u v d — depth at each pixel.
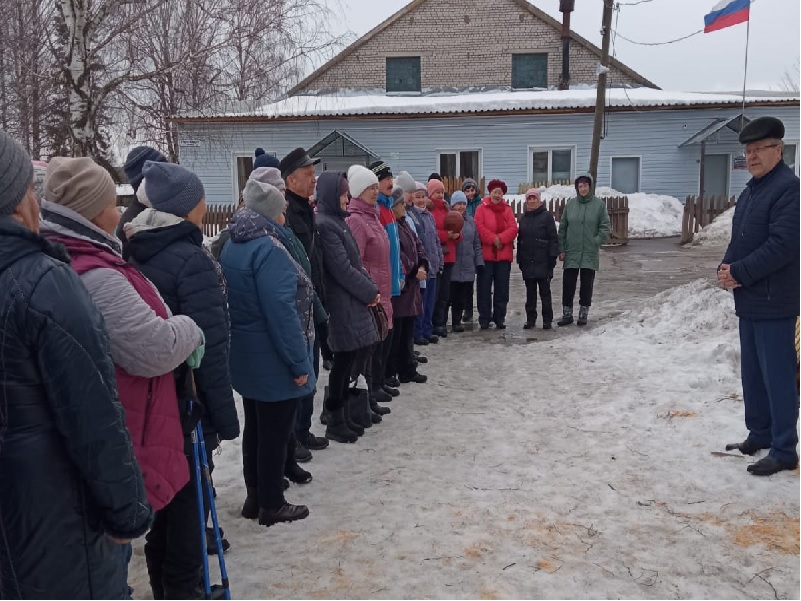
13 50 11.56
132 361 2.42
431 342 8.99
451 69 30.72
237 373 3.85
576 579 3.39
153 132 12.52
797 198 4.23
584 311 9.86
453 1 30.31
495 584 3.36
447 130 23.28
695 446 4.99
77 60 10.80
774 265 4.28
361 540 3.80
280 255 3.75
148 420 2.56
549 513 4.09
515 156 23.42
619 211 19.48
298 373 3.79
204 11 11.35
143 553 3.79
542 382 6.93
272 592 3.30
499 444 5.25
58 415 1.91
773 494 4.21
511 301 12.05
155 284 2.95
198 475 2.94
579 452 5.03
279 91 12.38
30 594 1.93
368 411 5.69
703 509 4.09
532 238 9.61
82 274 2.36
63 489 1.95
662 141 23.30
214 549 3.63
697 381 6.33
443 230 9.19
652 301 9.15
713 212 19.56
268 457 3.92
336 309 5.12
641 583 3.36
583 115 23.16
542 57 30.52
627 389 6.44
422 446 5.25
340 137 22.28
